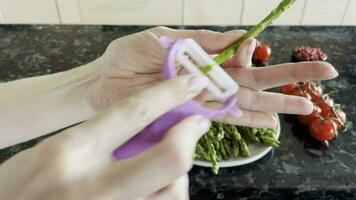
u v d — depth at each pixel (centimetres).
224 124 36
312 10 70
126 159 13
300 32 58
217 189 34
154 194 14
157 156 13
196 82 16
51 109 32
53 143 14
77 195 13
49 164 13
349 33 58
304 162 36
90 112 33
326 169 35
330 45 55
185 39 25
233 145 35
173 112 16
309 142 39
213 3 69
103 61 32
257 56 50
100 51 52
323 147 38
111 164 14
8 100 32
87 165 14
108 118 14
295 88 42
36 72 48
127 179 13
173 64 22
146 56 29
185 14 70
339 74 49
